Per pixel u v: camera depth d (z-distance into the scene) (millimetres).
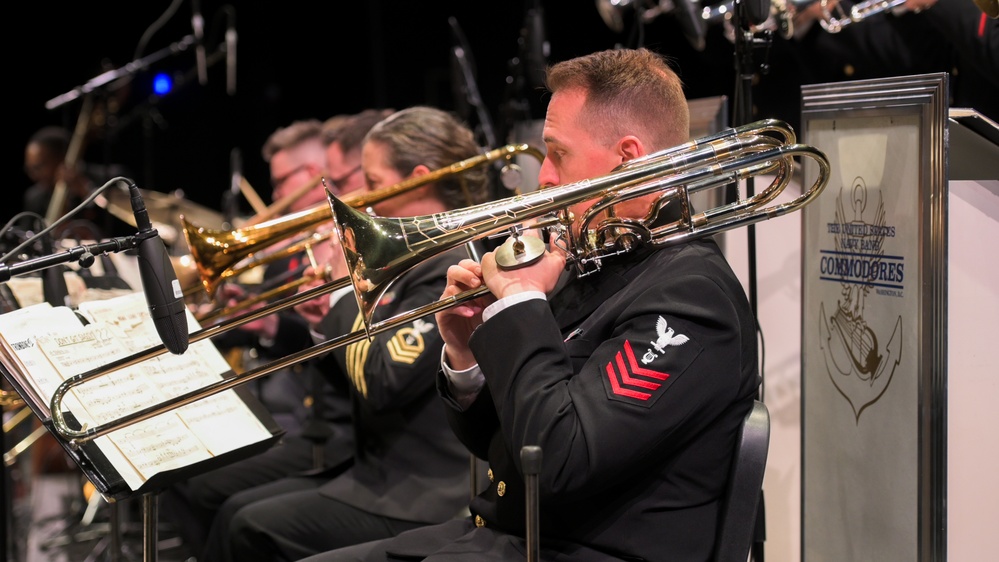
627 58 2820
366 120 4988
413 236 2611
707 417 2504
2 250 4074
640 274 2686
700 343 2453
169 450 2906
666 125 2789
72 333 2994
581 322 2742
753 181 3443
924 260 2766
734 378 2496
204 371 3188
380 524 3668
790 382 3822
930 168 2738
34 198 8328
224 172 10430
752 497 2488
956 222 2939
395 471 3725
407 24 9500
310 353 2775
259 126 10383
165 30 10289
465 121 5297
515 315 2520
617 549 2529
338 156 4977
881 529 2977
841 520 3137
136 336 3131
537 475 2211
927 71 4285
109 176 7480
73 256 2617
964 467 2984
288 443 4859
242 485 4691
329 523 3709
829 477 3188
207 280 4000
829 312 3166
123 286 4180
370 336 2736
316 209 4031
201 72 7520
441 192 3998
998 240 2959
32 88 10344
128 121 7680
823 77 4668
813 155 2596
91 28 10281
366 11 10039
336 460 4570
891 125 2883
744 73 3521
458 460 3672
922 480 2809
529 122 5105
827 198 3158
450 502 3604
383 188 4016
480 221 2580
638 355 2438
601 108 2762
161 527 6152
